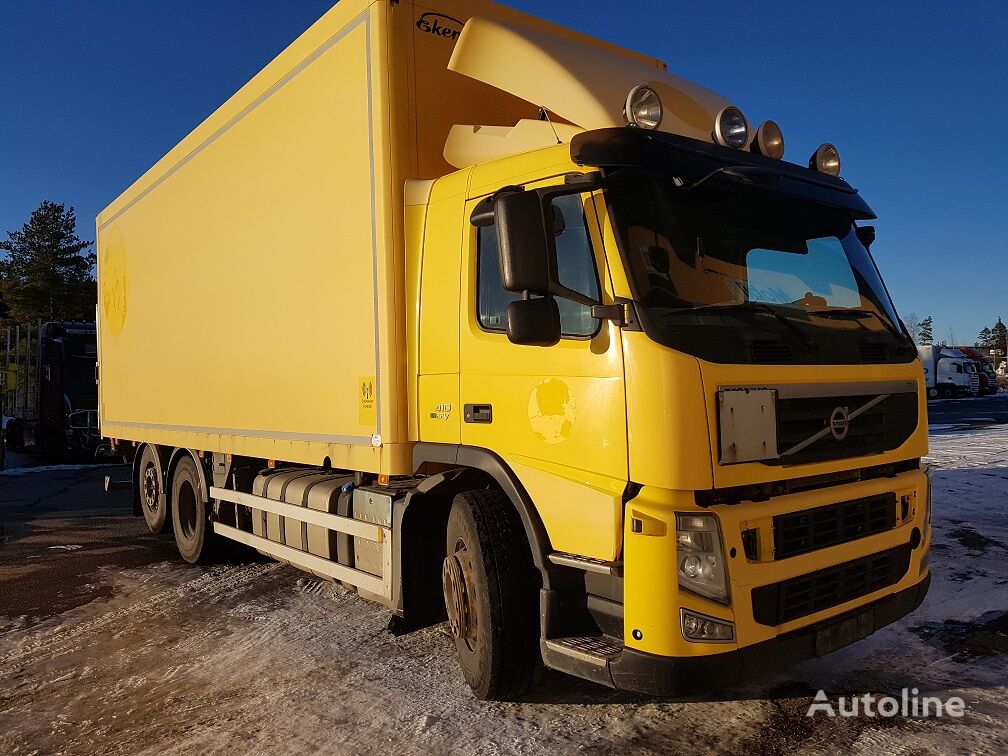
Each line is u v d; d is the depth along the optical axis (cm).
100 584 685
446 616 465
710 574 313
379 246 456
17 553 821
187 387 741
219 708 414
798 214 413
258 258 605
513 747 354
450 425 421
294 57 556
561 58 423
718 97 475
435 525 462
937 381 4253
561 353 359
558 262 367
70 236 4806
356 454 480
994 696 387
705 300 353
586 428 345
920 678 412
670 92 435
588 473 344
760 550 326
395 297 450
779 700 391
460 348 416
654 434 318
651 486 320
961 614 514
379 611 573
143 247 858
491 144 443
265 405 595
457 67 459
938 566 632
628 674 319
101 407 1020
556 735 364
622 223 346
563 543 354
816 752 337
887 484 380
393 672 452
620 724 373
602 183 349
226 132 659
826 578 347
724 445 320
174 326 771
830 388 359
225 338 662
